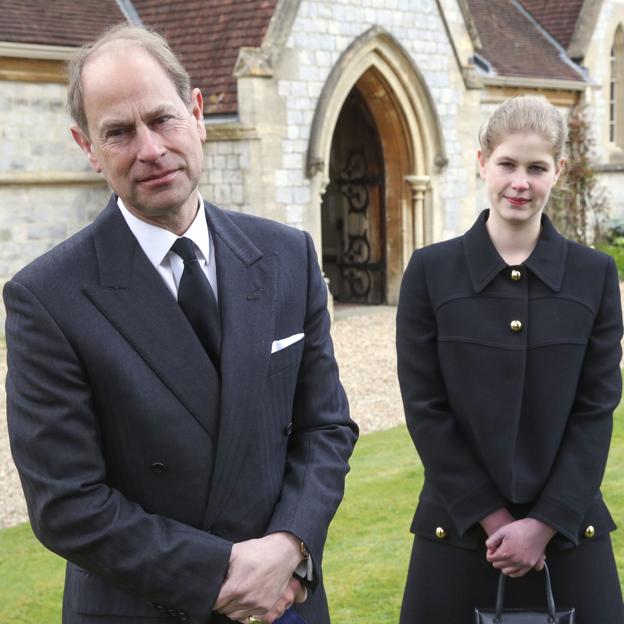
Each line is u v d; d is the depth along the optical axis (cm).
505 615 238
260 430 208
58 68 1019
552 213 1498
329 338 233
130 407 196
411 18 1159
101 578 199
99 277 202
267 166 1022
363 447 616
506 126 254
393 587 393
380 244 1266
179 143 198
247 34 1049
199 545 191
